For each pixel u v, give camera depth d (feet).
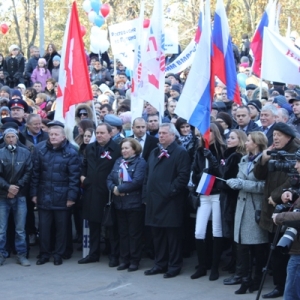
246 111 30.48
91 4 64.13
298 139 24.04
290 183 22.00
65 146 30.91
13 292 26.48
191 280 27.73
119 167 29.60
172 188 27.91
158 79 31.81
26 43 119.85
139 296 25.71
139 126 30.96
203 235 27.76
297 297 19.92
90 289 26.73
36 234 34.81
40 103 46.39
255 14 101.04
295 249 19.92
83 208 30.55
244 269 25.95
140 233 29.58
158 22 31.71
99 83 56.95
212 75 27.91
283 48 34.81
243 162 26.20
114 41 49.75
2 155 30.22
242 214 25.89
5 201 30.40
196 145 29.78
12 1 118.93
